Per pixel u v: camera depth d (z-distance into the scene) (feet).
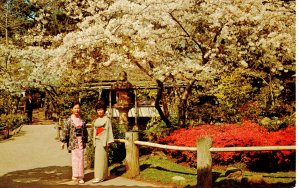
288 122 32.01
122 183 21.71
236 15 29.81
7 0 80.89
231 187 20.49
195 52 34.27
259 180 21.06
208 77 30.17
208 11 30.50
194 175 23.00
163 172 23.72
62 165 27.89
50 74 45.27
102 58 32.71
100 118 22.97
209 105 42.45
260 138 24.72
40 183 21.76
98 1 33.35
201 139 19.49
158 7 27.94
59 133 44.60
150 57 29.35
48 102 73.15
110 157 26.68
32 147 37.55
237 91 41.29
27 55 44.04
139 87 46.09
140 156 28.91
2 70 52.54
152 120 40.34
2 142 41.73
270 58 34.58
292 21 31.81
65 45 29.43
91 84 50.70
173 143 28.58
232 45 32.58
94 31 28.50
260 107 39.93
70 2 39.06
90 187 20.75
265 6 30.83
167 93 44.37
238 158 25.52
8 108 58.85
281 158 23.85
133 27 28.07
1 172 25.32
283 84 43.50
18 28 78.95
